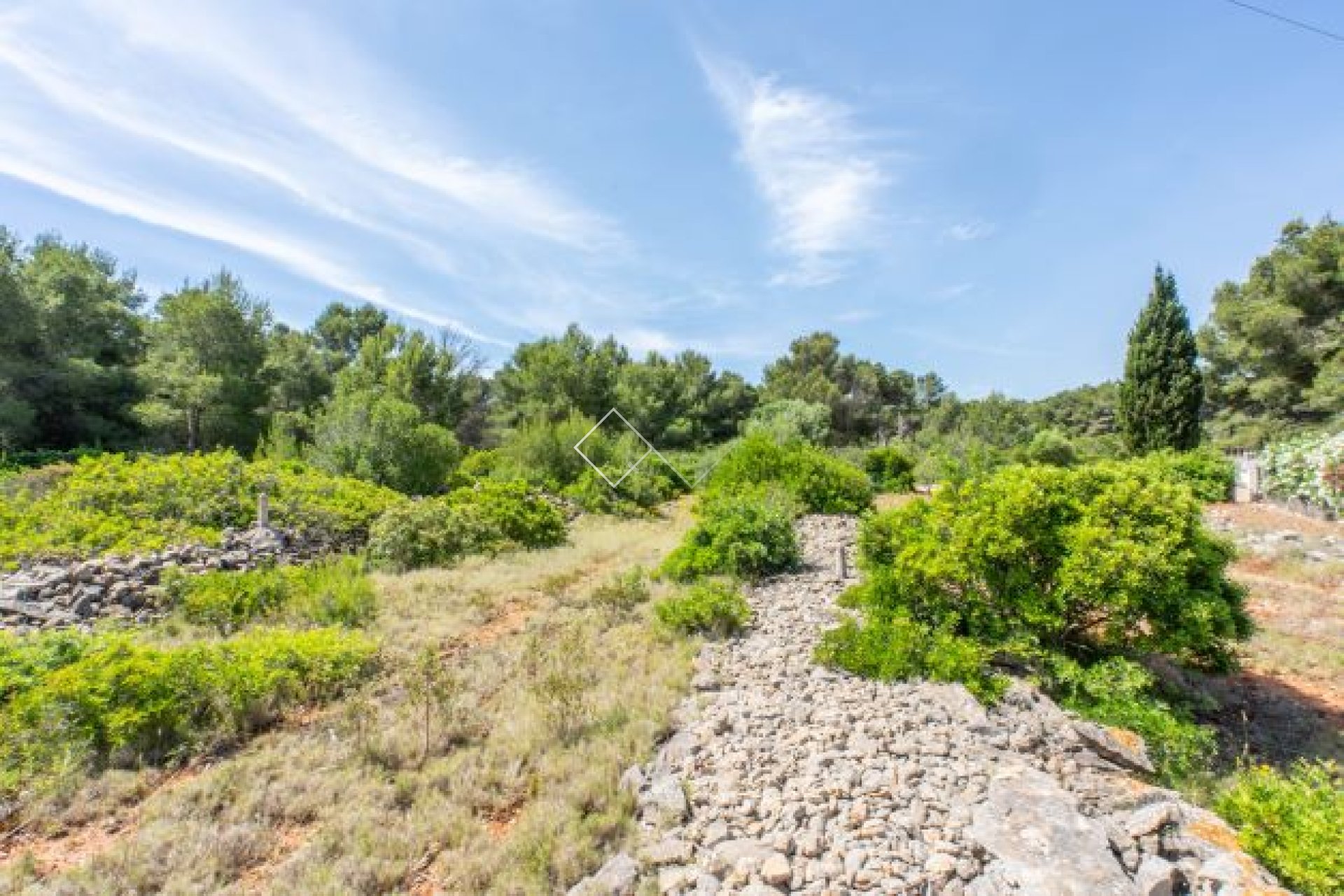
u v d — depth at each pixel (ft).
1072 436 150.41
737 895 11.10
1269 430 83.61
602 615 27.99
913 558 23.18
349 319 159.02
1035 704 18.90
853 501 53.67
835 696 19.26
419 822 13.87
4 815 14.06
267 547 34.12
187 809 14.34
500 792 15.19
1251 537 42.01
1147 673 20.10
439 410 121.60
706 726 17.15
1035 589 21.11
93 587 26.20
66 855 13.14
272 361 121.39
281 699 19.34
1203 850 12.60
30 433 81.35
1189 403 70.69
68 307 95.71
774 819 13.19
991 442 125.70
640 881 11.81
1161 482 21.63
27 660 18.44
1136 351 73.31
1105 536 19.70
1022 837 12.11
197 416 105.09
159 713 16.97
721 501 39.75
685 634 25.12
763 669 21.63
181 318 107.65
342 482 48.06
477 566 37.81
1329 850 11.50
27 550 28.71
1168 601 19.45
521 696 19.74
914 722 17.25
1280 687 24.34
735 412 161.99
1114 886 10.82
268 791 15.02
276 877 12.17
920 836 12.78
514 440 84.43
